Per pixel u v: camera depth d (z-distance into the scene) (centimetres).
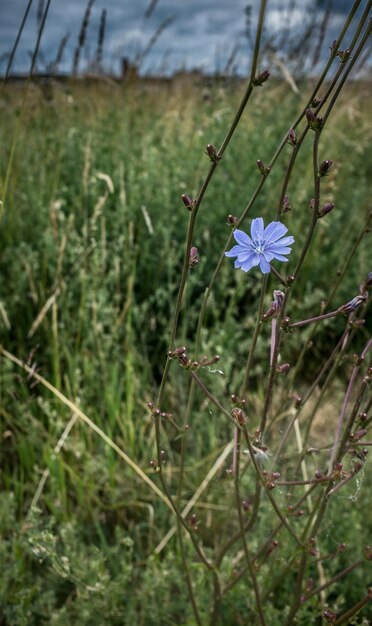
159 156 492
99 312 341
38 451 296
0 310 331
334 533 246
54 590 247
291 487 194
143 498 287
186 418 183
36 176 468
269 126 560
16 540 237
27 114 462
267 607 213
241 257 136
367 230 180
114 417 298
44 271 362
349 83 596
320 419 329
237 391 348
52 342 325
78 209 432
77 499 284
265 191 475
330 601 239
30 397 309
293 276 152
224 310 413
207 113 603
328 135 579
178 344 345
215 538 268
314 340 395
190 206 147
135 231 425
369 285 155
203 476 291
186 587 232
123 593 232
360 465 161
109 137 525
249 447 151
